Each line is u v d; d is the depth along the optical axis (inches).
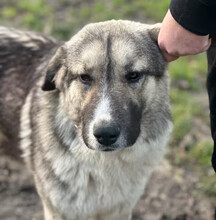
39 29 87.0
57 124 47.0
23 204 59.1
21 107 52.6
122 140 42.5
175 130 66.7
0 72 54.9
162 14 91.8
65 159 47.2
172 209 58.3
